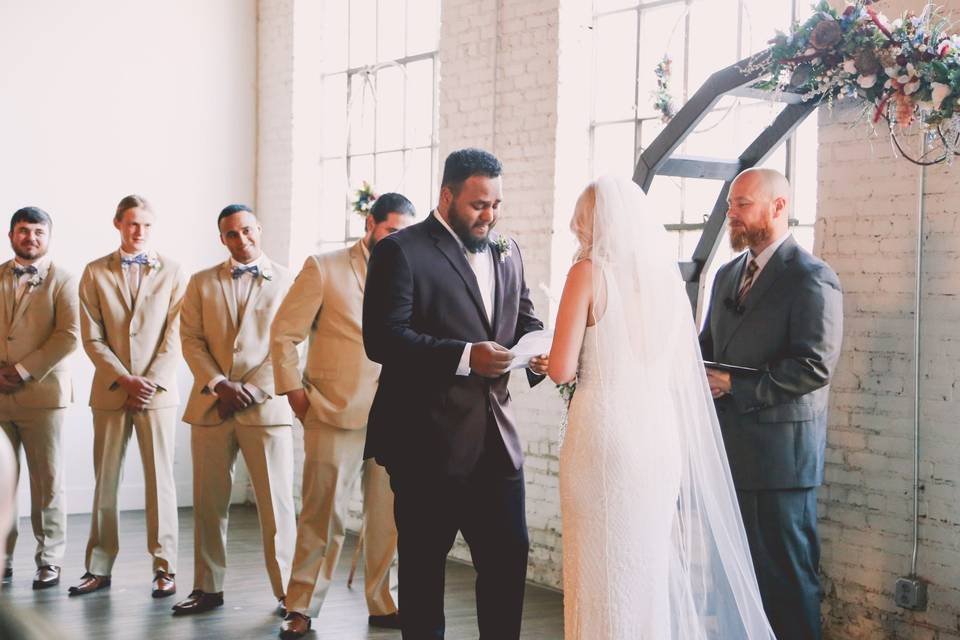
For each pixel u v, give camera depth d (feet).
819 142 14.51
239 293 16.92
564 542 10.94
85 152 25.02
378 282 11.02
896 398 13.66
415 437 10.93
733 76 13.48
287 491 16.83
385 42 24.62
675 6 17.97
